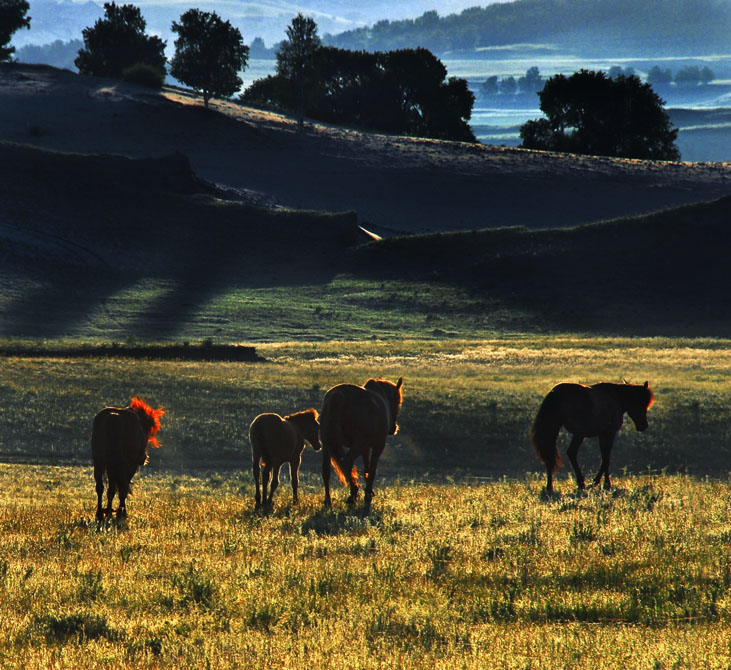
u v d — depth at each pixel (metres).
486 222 121.12
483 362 52.50
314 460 27.73
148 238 101.44
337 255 102.00
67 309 75.94
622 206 125.75
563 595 7.38
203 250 100.81
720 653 5.55
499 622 6.75
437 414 32.00
